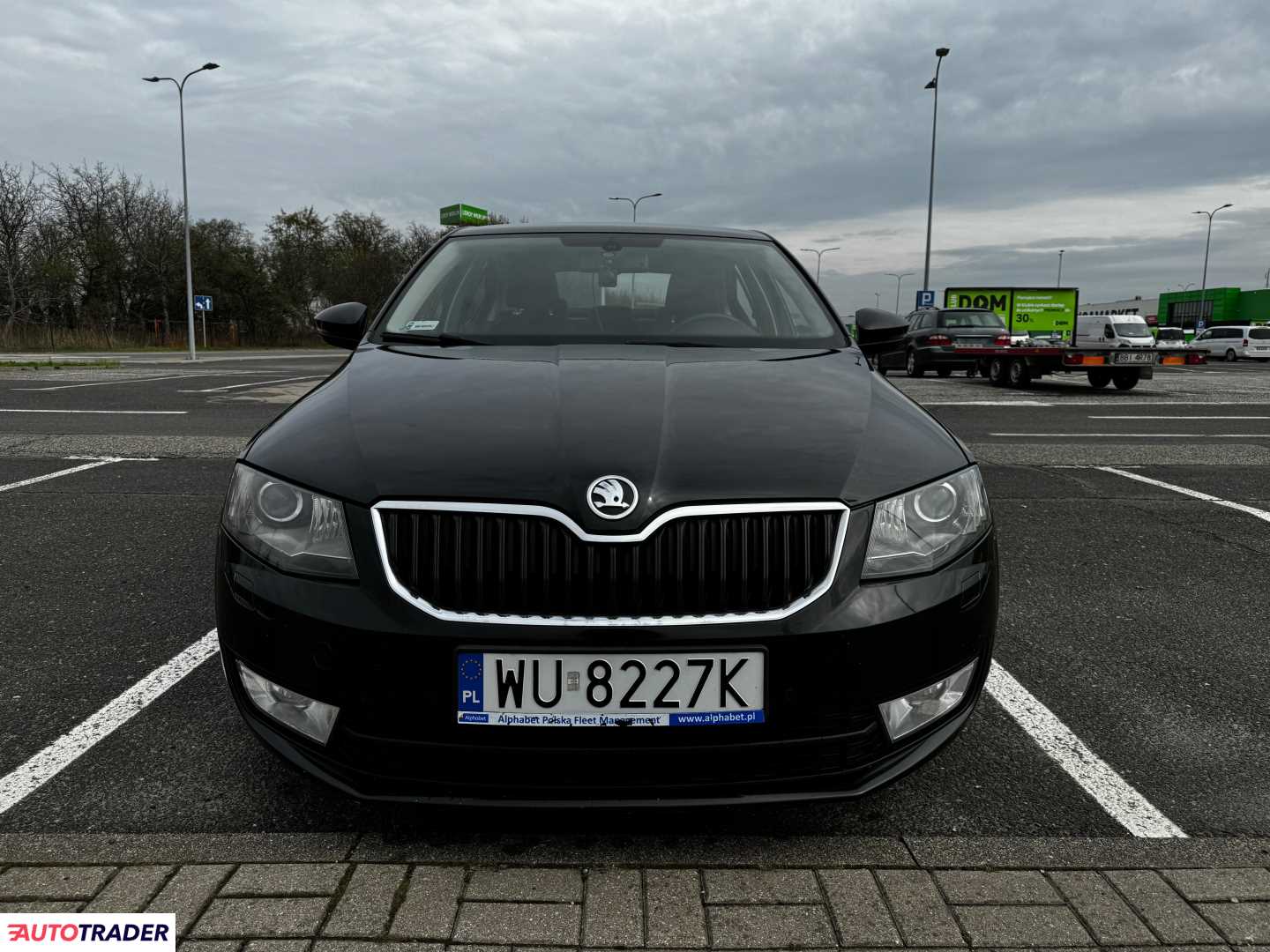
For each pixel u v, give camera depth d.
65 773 2.38
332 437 2.08
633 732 1.82
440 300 3.14
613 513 1.82
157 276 45.09
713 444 1.98
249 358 28.41
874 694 1.88
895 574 1.92
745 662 1.82
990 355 16.80
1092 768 2.48
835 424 2.13
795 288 3.32
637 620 1.80
